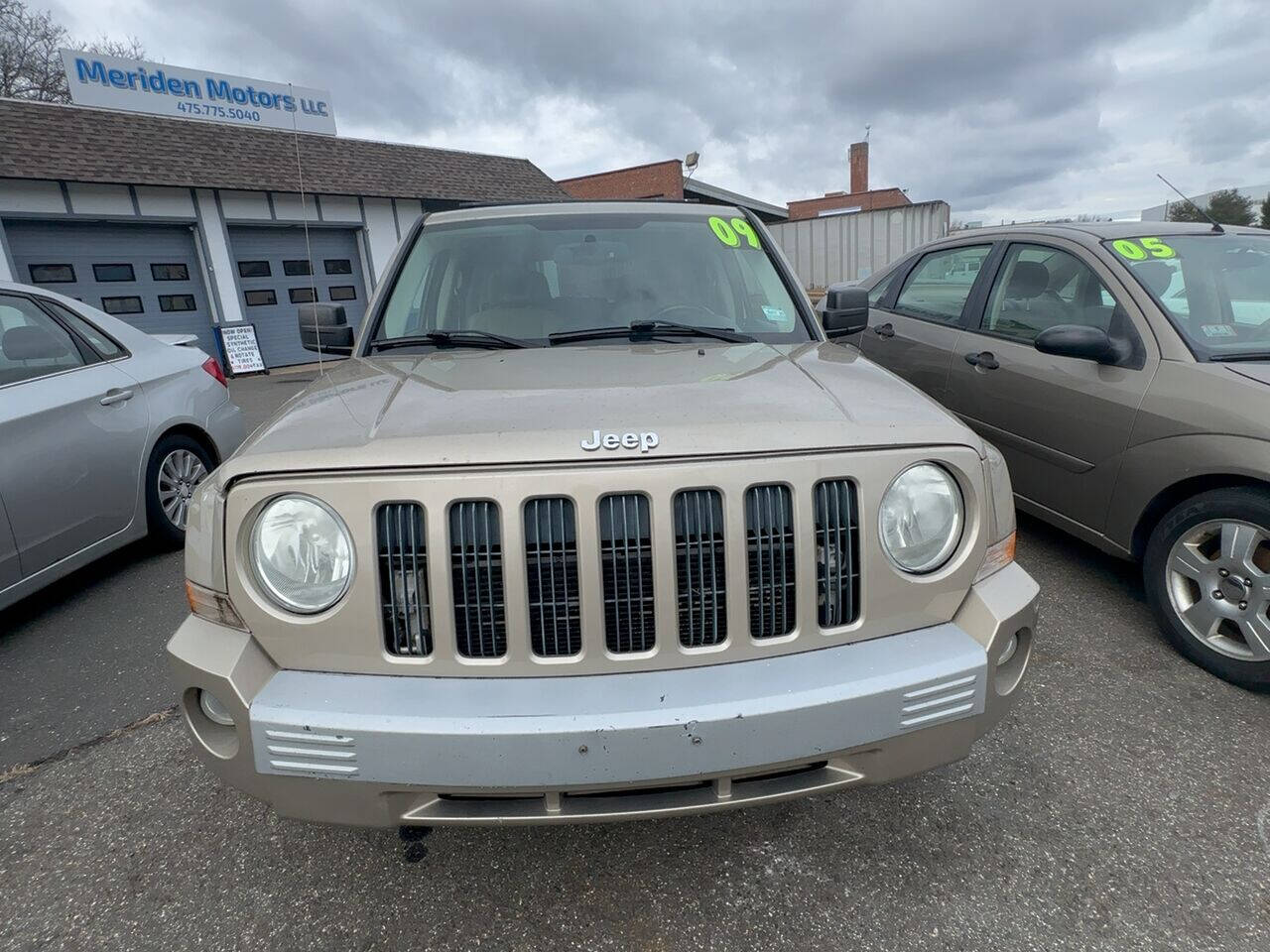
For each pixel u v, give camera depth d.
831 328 2.84
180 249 12.65
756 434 1.56
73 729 2.67
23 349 3.41
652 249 2.87
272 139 14.55
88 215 11.39
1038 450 3.55
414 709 1.46
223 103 14.33
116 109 12.95
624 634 1.55
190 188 12.45
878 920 1.78
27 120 11.50
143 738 2.61
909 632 1.67
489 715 1.45
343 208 14.76
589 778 1.46
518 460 1.49
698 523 1.53
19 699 2.87
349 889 1.92
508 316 2.62
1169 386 2.89
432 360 2.29
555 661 1.53
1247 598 2.63
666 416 1.63
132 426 3.88
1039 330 3.67
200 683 1.54
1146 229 3.63
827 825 2.09
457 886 1.92
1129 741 2.41
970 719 1.64
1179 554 2.84
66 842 2.11
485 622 1.53
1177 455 2.81
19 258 10.92
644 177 25.83
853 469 1.59
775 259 2.96
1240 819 2.06
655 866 1.96
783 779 1.60
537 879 1.93
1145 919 1.75
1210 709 2.57
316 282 14.59
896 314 4.85
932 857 1.97
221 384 4.77
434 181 16.58
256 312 13.69
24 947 1.77
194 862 2.02
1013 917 1.77
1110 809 2.12
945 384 4.23
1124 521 3.09
